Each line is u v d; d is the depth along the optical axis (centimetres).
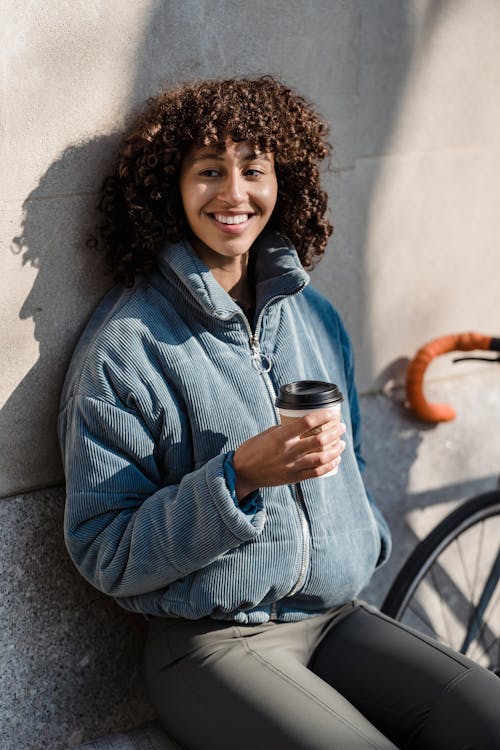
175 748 200
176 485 183
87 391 185
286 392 172
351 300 255
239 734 176
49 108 192
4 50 184
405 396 273
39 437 205
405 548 278
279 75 224
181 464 188
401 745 187
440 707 182
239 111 183
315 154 205
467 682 183
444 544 243
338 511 199
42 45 188
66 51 191
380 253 257
